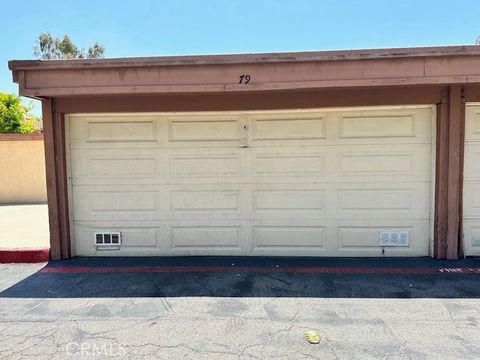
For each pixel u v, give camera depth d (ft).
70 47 90.17
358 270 16.94
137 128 19.10
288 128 18.70
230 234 19.22
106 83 16.65
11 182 43.11
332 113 18.45
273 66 16.20
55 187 18.86
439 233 18.12
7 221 30.17
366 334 11.41
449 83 16.02
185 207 19.22
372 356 10.25
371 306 13.30
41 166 43.34
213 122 18.86
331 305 13.42
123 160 19.22
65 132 19.06
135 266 17.92
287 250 19.10
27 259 18.90
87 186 19.36
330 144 18.58
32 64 16.58
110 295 14.53
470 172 18.15
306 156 18.72
